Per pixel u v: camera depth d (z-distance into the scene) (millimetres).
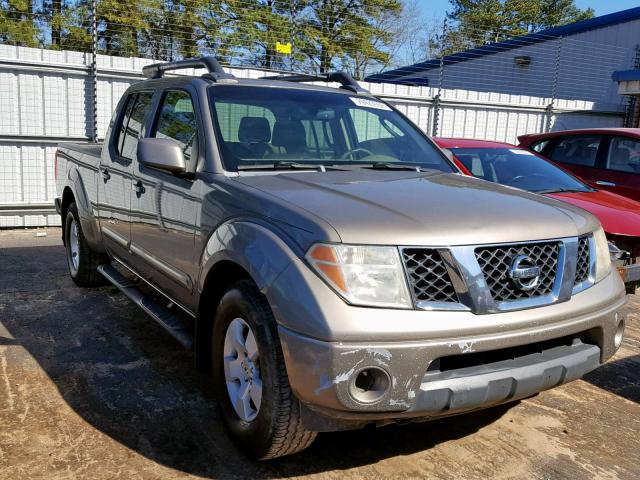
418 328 2438
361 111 4289
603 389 4105
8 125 8969
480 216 2793
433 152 4328
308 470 2971
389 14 21422
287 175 3406
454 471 3014
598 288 3049
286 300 2518
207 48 13695
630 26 17062
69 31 12844
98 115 9516
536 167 6605
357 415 2449
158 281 4070
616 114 15102
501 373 2623
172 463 2979
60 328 4824
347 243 2498
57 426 3287
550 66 18391
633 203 5895
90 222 5289
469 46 17312
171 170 3469
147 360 4242
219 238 3055
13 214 9203
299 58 14008
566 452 3246
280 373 2639
